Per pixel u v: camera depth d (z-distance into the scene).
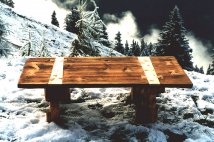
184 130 6.15
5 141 5.55
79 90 7.45
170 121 6.40
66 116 6.36
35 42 12.26
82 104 6.89
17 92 7.23
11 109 6.55
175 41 30.73
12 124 5.98
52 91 5.86
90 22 11.88
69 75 5.80
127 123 6.18
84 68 6.10
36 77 5.72
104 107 6.75
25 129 5.88
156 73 5.90
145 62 6.39
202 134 6.05
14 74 8.20
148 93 6.03
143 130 5.96
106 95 7.32
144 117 6.16
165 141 5.80
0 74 8.12
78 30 11.95
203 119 6.54
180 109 6.80
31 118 6.22
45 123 6.03
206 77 8.80
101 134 5.93
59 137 5.67
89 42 11.95
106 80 5.60
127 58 6.61
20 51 11.80
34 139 5.62
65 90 6.81
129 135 5.91
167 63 6.36
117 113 6.58
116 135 5.91
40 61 6.44
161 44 31.33
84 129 6.05
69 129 5.91
